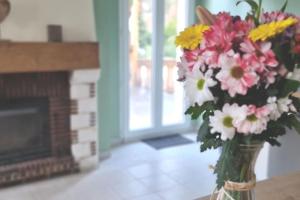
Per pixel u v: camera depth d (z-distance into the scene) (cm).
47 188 285
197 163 339
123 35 382
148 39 411
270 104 73
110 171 319
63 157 316
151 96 424
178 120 448
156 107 426
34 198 267
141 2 395
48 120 310
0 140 297
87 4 308
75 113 313
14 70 271
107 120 352
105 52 343
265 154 213
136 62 406
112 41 376
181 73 86
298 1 319
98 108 344
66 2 298
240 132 74
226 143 79
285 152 214
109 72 355
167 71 430
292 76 74
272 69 72
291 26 74
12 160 300
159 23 407
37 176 299
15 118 299
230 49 72
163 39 415
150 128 425
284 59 73
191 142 407
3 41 263
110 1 362
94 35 316
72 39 305
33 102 301
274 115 73
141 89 419
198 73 77
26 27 284
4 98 287
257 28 73
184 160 348
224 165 80
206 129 83
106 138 354
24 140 307
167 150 380
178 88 444
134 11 392
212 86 75
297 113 78
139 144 402
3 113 291
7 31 277
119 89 392
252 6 81
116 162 343
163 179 302
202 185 290
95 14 330
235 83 72
